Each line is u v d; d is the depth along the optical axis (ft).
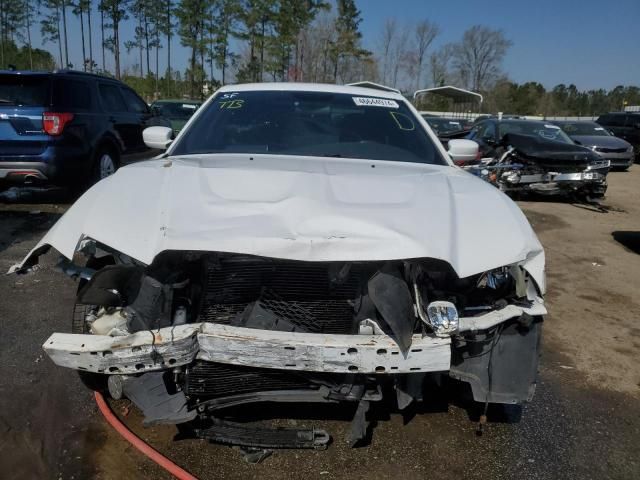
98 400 9.30
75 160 23.86
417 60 148.15
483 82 171.53
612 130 71.61
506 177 30.89
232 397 7.90
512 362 7.98
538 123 35.81
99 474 7.77
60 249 7.83
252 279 8.04
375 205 7.97
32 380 10.10
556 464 8.48
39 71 23.58
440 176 9.85
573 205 32.65
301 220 7.48
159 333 7.14
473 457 8.55
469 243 7.70
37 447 8.26
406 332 7.07
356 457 8.38
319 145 11.16
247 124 11.65
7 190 27.58
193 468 7.97
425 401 9.95
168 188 8.44
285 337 7.09
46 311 13.17
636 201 36.58
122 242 7.51
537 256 7.95
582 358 12.20
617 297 16.42
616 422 9.71
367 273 7.85
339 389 7.75
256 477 7.85
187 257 7.88
